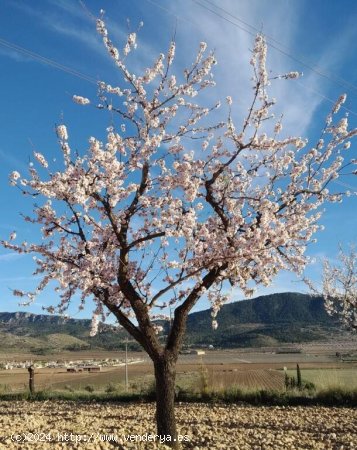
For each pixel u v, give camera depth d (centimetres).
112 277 893
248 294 880
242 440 1035
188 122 983
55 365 8869
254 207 990
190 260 890
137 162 898
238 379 3569
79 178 825
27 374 5744
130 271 935
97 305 947
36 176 872
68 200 848
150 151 906
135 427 1173
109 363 9606
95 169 843
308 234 977
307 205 960
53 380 4412
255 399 1775
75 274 838
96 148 837
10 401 2067
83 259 865
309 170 991
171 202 924
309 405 1691
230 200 936
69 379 4553
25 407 1777
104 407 1725
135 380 3766
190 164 916
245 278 885
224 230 912
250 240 845
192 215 866
